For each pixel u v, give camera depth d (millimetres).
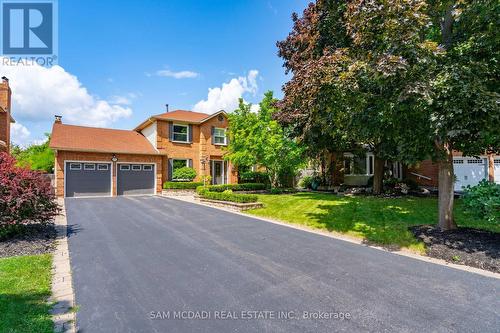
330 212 9672
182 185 18031
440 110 5195
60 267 4734
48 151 21078
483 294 3738
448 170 6617
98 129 20438
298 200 12547
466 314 3223
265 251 5711
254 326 2982
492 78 5578
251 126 16172
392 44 5215
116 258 5227
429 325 2992
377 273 4512
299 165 16234
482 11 5461
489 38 5445
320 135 12258
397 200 11391
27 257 5117
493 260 4816
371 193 14148
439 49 5035
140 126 21219
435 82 4945
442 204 6680
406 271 4609
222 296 3684
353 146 13750
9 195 6348
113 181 17109
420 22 5020
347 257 5359
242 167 22547
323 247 6062
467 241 5711
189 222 8812
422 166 17922
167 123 19500
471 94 4797
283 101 12969
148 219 9266
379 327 2955
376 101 5996
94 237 6805
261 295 3713
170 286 3996
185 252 5621
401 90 5223
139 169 18172
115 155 17156
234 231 7586
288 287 3967
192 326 2984
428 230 6672
